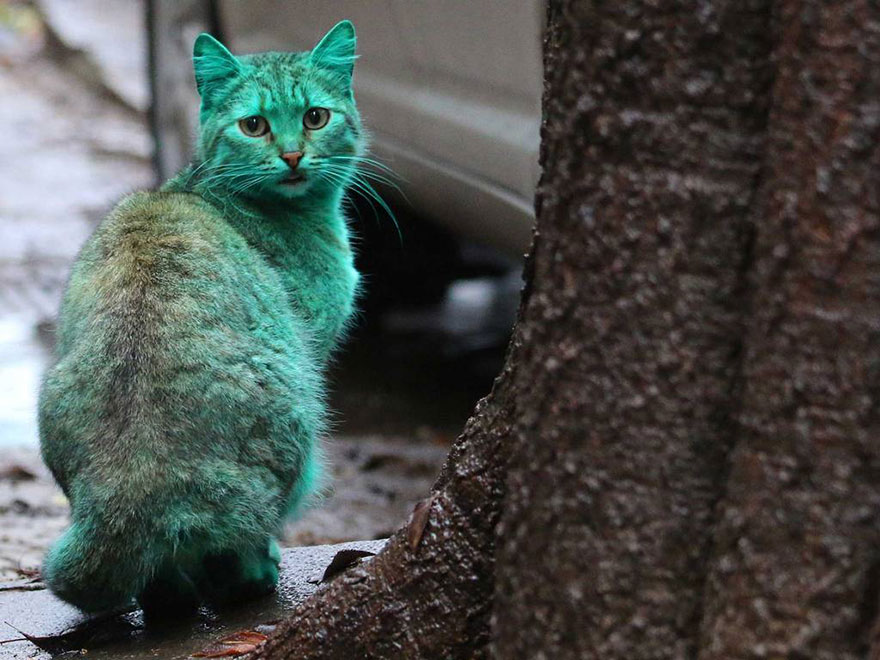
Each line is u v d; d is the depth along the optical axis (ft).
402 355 42.88
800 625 9.93
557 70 11.53
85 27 82.64
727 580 10.35
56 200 62.95
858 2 9.62
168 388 16.55
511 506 11.87
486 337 45.09
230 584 17.81
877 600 9.80
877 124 9.64
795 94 9.99
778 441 10.06
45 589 20.12
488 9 27.71
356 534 26.30
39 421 17.66
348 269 21.44
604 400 11.01
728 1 10.38
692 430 10.72
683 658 10.79
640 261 10.82
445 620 13.32
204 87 20.80
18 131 71.97
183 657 16.25
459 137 28.96
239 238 18.98
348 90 21.54
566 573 11.26
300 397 17.76
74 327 17.61
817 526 9.87
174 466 16.39
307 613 13.94
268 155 20.02
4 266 53.36
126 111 75.05
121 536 16.38
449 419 36.60
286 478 17.51
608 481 11.02
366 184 23.15
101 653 16.63
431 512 13.53
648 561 10.87
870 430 9.73
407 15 30.19
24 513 28.19
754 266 10.42
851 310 9.75
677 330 10.71
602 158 10.99
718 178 10.55
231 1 36.86
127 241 17.90
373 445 33.86
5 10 87.66
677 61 10.58
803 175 9.96
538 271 11.84
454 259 42.39
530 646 11.58
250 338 17.40
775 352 10.11
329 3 33.06
